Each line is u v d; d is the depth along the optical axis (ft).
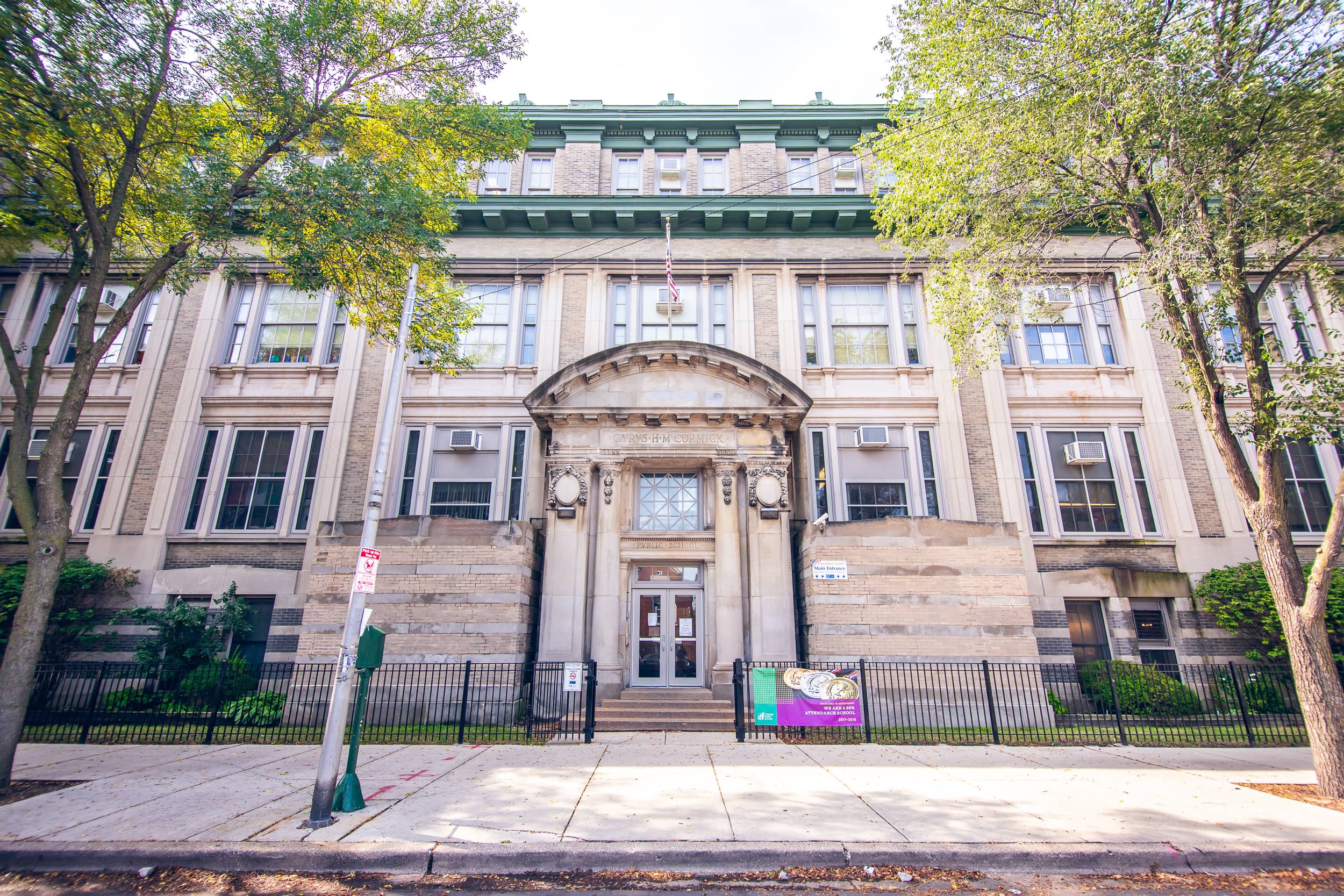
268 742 39.55
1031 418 61.00
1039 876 20.15
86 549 57.11
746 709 45.16
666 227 63.77
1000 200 39.37
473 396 61.31
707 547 52.85
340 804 24.43
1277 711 48.93
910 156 43.93
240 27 36.55
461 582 48.73
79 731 42.34
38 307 64.03
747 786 27.94
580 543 51.08
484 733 41.81
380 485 26.35
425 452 59.82
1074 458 59.41
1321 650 28.53
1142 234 35.14
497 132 45.50
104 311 64.28
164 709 48.21
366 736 40.78
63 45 31.55
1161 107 30.45
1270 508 30.89
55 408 61.82
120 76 33.58
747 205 64.90
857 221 65.31
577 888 19.35
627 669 51.42
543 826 22.66
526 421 60.39
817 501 59.36
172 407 60.54
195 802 25.73
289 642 53.72
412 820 23.26
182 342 62.49
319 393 61.67
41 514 30.37
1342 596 50.06
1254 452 59.47
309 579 49.75
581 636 49.26
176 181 40.63
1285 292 62.80
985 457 59.16
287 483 59.00
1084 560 57.26
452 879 19.89
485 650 47.55
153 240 46.34
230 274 44.73
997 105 36.37
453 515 58.70
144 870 20.20
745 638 50.42
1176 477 58.39
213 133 40.73
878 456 60.39
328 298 64.23
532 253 65.21
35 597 29.48
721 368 54.08
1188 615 54.60
